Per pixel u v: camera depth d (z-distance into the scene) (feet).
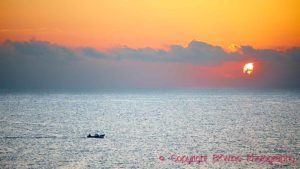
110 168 538.47
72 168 538.47
